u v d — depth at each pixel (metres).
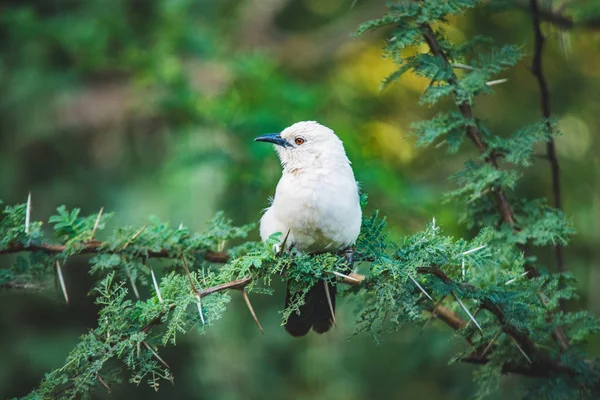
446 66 6.84
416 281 5.86
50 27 15.78
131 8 17.28
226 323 13.78
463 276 6.23
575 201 14.76
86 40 15.78
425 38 6.93
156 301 5.73
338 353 13.83
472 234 11.85
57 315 14.26
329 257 6.19
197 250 7.23
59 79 15.85
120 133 15.78
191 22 16.67
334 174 7.43
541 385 6.80
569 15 9.49
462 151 14.48
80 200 15.11
